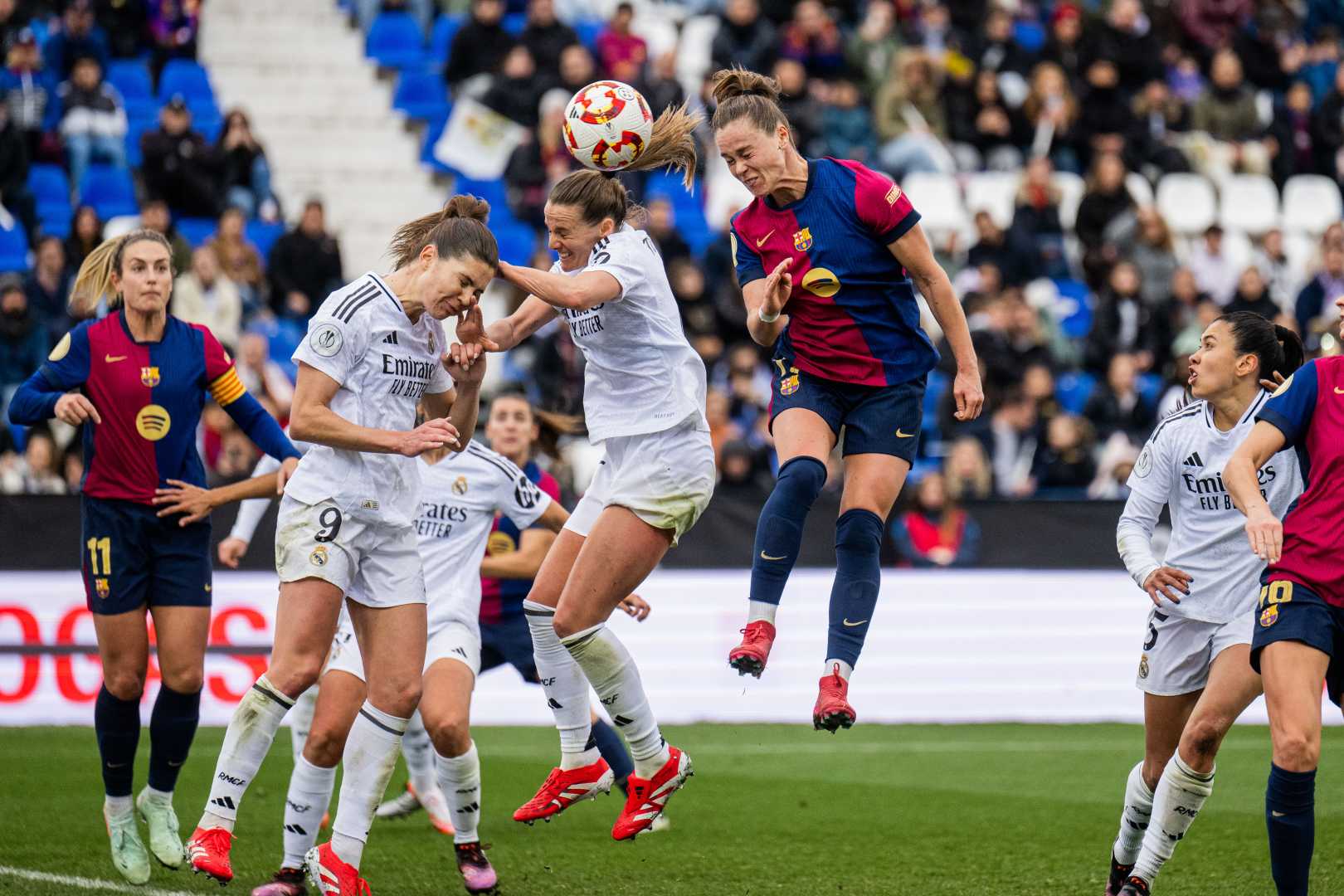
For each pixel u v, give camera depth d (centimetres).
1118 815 1847
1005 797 1972
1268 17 4750
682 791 2016
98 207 3694
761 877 1490
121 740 1434
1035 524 2733
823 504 2703
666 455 1340
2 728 2420
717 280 3525
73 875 1430
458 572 1548
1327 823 1761
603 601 1338
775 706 2667
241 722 1274
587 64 3991
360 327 1252
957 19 4481
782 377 1327
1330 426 1177
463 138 4009
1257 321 1344
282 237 3459
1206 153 4369
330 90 4234
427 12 4372
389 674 1288
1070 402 3509
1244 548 1325
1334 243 3672
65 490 2838
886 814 1852
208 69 4216
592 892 1419
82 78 3712
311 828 1308
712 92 1334
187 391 1459
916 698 2688
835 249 1285
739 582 2672
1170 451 1375
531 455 1845
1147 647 1383
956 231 3912
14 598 2467
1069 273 3891
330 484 1271
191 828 1709
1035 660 2716
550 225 1337
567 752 1473
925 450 3312
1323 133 4419
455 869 1526
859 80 4200
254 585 2516
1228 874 1495
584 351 1368
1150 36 4391
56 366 1438
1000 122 4200
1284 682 1148
